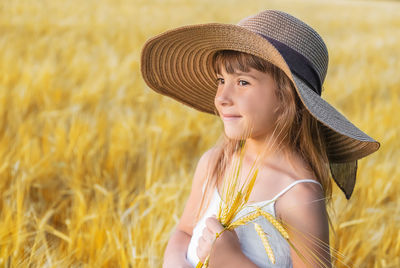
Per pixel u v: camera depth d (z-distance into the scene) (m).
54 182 3.49
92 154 3.95
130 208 2.85
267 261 1.50
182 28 1.58
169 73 1.90
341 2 40.50
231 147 1.75
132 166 4.05
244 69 1.52
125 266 2.32
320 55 1.60
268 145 1.56
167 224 2.76
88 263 2.55
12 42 9.91
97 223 2.67
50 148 4.04
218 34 1.51
